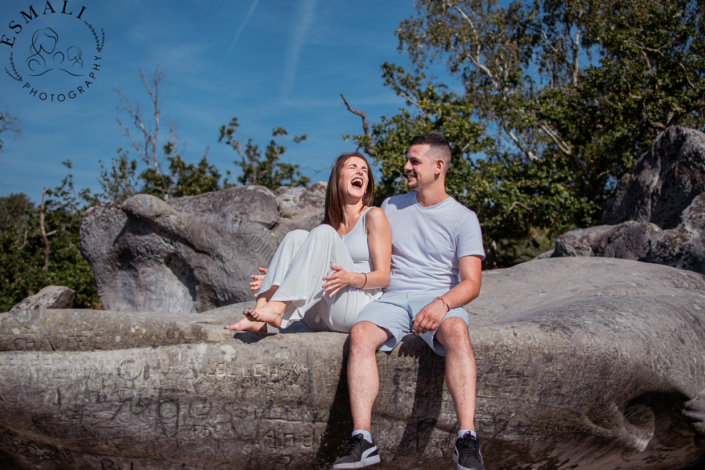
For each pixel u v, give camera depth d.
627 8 17.84
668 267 4.64
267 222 6.80
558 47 20.02
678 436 3.13
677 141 6.85
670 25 16.02
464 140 13.91
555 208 14.44
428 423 2.51
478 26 20.09
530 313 3.31
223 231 6.71
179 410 2.30
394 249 2.72
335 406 2.44
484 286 4.43
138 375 2.25
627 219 7.59
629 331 2.77
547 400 2.58
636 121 15.26
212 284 6.75
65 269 13.41
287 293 2.37
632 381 2.71
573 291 4.08
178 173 18.23
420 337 2.46
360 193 2.77
